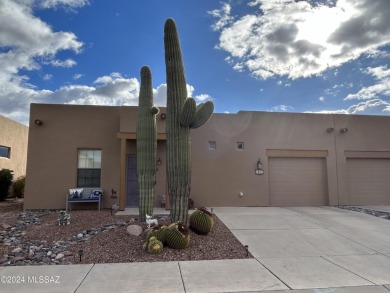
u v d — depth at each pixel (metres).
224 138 13.16
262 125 13.49
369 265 5.80
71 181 12.27
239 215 10.47
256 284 4.76
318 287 4.65
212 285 4.71
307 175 13.66
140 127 9.13
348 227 8.92
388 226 9.09
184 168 7.65
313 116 13.92
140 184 9.01
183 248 6.60
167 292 4.45
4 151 17.53
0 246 7.00
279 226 8.91
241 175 13.04
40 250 6.70
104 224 8.84
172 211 7.64
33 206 11.99
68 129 12.48
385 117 14.47
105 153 12.55
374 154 14.16
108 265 5.67
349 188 13.95
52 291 4.49
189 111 7.38
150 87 9.24
